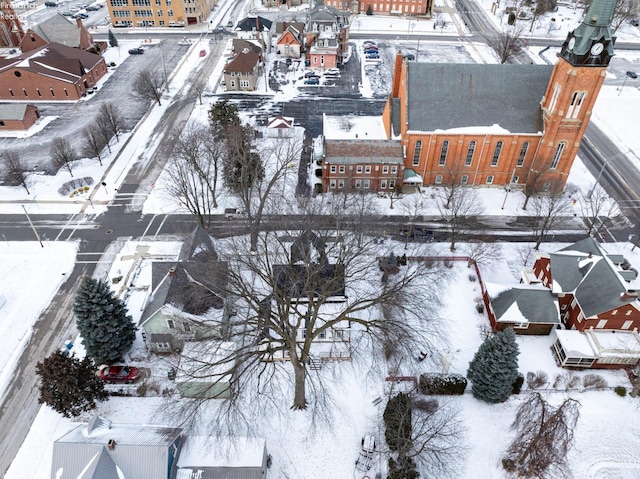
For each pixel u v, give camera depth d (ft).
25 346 182.91
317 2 452.76
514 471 140.46
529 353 176.96
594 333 171.01
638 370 162.81
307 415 155.84
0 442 152.15
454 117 247.70
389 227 241.14
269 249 207.41
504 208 254.47
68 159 284.82
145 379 168.66
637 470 142.72
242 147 227.61
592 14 206.39
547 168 249.14
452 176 249.96
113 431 134.51
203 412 155.12
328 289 154.92
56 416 158.51
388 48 457.68
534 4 564.30
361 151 254.06
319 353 174.19
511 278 208.54
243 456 132.87
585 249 190.08
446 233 237.66
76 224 245.24
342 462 144.36
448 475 139.95
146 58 441.68
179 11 508.94
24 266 218.79
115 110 339.77
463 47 463.83
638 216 252.42
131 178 279.69
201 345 165.17
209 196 263.70
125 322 169.58
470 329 185.98
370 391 163.12
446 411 156.76
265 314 141.28
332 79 397.60
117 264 220.23
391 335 150.51
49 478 142.00
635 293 163.22
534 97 247.70
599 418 155.74
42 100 366.84
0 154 299.79
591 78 218.79
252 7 570.87
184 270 175.73
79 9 565.12
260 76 400.26
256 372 167.53
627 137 322.55
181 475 127.95
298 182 272.72
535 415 141.69
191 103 361.51
